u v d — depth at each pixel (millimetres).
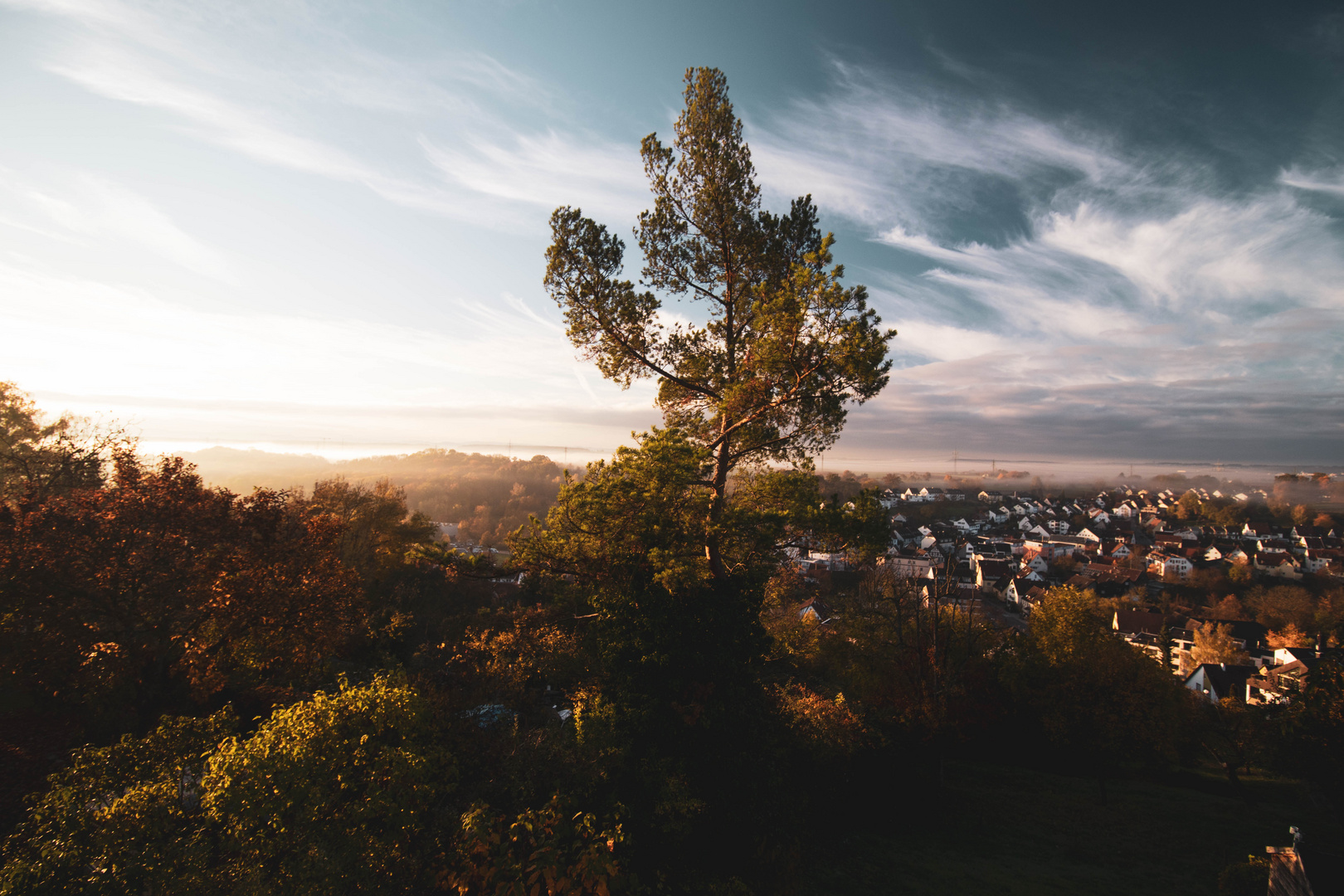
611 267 14086
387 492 41031
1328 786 18750
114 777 6703
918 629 24438
